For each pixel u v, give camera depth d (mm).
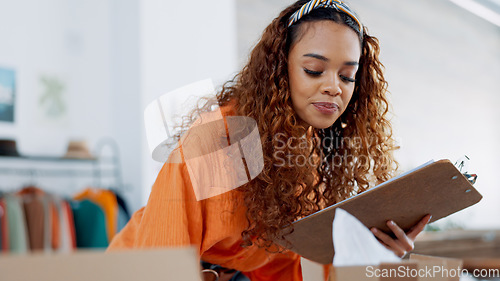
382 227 888
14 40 2949
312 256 887
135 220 1020
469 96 4680
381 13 4113
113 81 3271
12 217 2412
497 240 3086
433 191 814
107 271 367
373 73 1134
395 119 1422
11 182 2842
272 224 905
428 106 4328
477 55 4816
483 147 4711
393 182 761
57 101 3072
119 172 3162
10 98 2900
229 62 3451
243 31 3592
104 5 3312
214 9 3432
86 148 2957
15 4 2969
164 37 3164
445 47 4562
